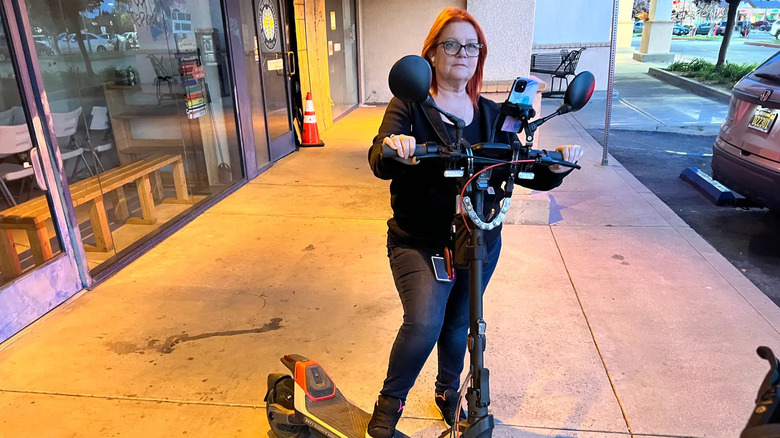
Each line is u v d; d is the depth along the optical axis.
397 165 1.66
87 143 4.57
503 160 1.61
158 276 3.70
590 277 3.60
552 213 4.83
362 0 10.27
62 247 3.34
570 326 3.02
